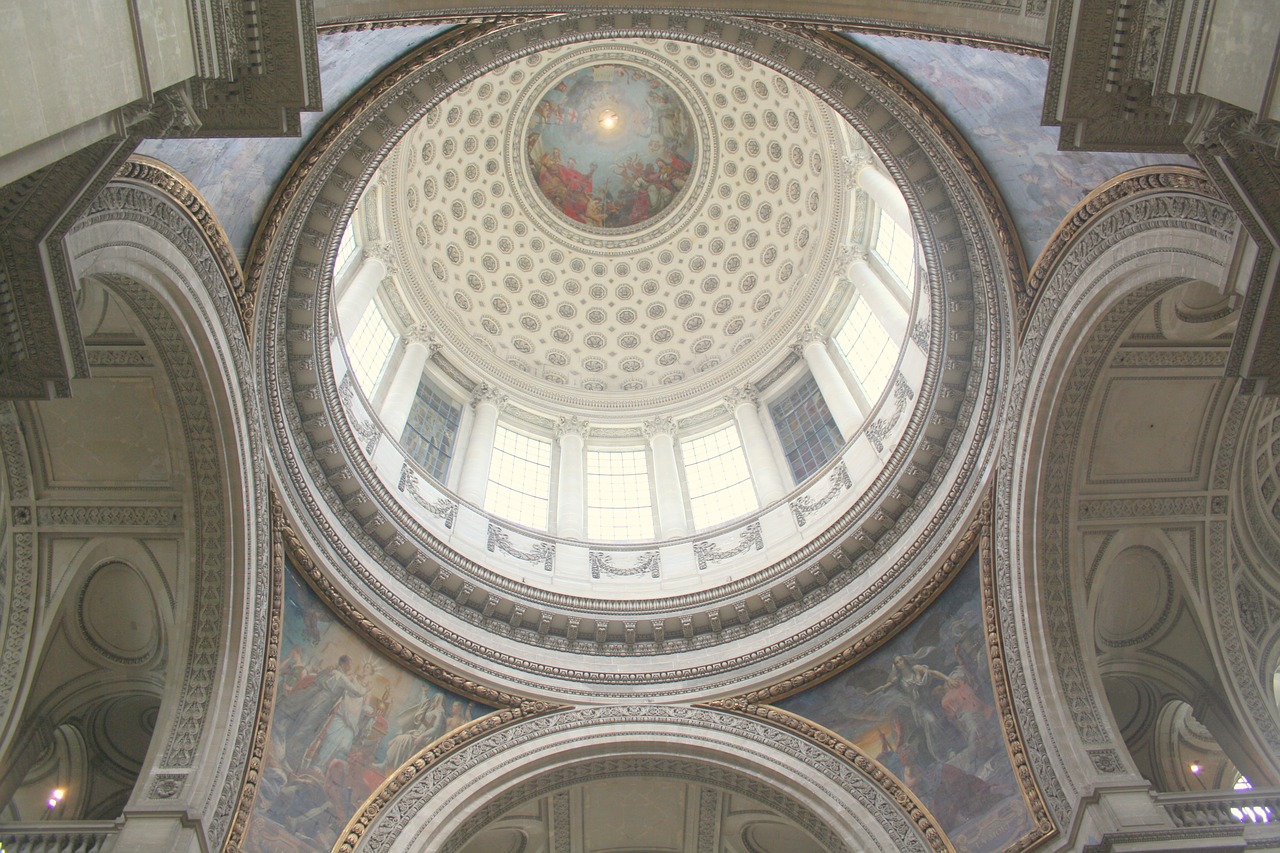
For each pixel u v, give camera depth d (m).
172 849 13.20
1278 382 9.43
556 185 37.41
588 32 15.02
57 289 8.11
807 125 33.12
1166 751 18.44
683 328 36.00
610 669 20.94
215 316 14.16
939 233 18.05
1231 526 17.16
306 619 17.91
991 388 18.33
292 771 16.42
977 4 10.09
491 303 35.59
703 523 27.77
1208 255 11.33
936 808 17.09
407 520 21.12
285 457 18.03
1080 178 13.63
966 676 17.83
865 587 20.36
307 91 9.48
